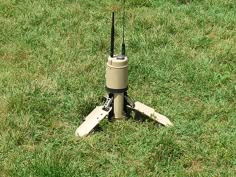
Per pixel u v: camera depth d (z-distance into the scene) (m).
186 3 4.52
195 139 2.54
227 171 2.29
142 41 3.64
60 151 2.36
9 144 2.41
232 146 2.45
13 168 2.23
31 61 3.31
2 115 2.62
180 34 3.80
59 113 2.74
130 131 2.57
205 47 3.62
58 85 2.98
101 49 3.55
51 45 3.54
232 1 4.48
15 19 3.98
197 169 2.31
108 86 2.57
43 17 4.03
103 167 2.32
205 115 2.73
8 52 3.44
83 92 2.94
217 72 3.23
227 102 2.89
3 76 3.04
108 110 2.60
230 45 3.61
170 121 2.65
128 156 2.38
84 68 3.19
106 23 4.00
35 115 2.68
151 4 4.46
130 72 3.16
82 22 3.96
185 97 2.95
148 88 3.03
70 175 2.19
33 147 2.44
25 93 2.84
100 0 4.50
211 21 4.08
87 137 2.50
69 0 4.45
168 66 3.27
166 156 2.36
